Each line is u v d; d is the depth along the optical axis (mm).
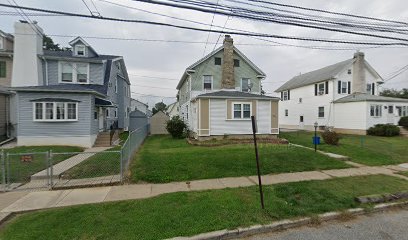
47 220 4039
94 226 3824
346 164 8781
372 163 9195
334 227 4164
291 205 4832
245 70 20938
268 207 4641
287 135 19266
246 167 7953
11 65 17219
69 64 17016
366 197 5285
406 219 4535
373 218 4570
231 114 15109
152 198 5199
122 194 5555
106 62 19609
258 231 3908
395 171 7980
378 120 20547
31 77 15992
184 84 23766
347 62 24047
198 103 14766
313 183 6391
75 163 8758
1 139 14953
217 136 14914
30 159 8922
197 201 4953
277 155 9500
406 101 21125
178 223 3938
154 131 27156
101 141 14469
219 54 20078
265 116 15703
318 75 26438
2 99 15500
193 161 8461
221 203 4801
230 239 3734
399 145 13961
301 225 4211
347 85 23609
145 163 8195
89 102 13469
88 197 5336
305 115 27594
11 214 4414
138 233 3617
